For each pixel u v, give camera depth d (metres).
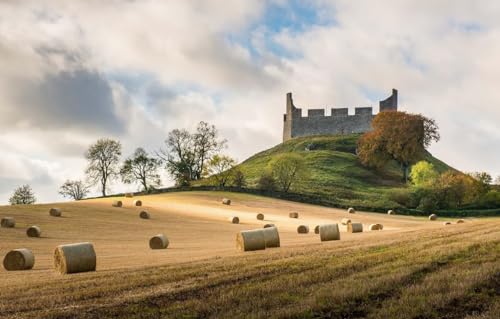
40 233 44.88
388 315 13.74
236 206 84.25
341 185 121.75
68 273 23.70
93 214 62.81
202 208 78.19
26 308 15.39
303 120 172.25
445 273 17.94
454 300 14.97
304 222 69.81
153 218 63.72
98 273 21.88
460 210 98.12
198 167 125.00
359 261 20.75
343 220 70.75
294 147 160.62
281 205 89.88
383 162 136.62
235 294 16.03
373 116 167.25
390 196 106.50
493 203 103.94
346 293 15.61
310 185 119.12
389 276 17.56
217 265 21.52
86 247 24.27
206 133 125.38
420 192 104.69
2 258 32.97
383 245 25.80
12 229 48.03
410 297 15.13
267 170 116.75
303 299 15.15
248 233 31.28
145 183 124.50
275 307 14.60
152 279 18.89
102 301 15.91
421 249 23.30
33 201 127.38
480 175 118.81
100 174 123.62
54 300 16.20
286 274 18.80
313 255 23.27
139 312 14.60
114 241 43.53
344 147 155.88
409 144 133.62
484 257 20.72
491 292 15.70
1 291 18.00
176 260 25.75
